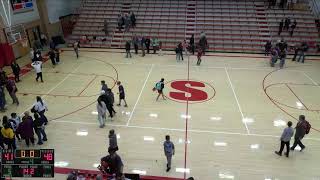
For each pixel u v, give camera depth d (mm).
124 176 7656
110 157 8000
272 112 12805
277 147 10422
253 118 12305
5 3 18438
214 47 21875
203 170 9211
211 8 24484
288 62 19500
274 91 14906
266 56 20781
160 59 19953
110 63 19078
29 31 21469
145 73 17250
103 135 11039
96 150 10164
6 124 9492
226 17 23781
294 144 10102
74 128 11516
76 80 16156
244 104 13500
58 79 16328
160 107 13164
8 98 14039
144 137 10922
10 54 18734
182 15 24125
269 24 22969
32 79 16312
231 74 17219
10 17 18906
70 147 10320
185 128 11539
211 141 10719
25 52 20906
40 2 22219
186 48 21000
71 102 13578
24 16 20625
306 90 15031
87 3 25969
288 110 12984
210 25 23312
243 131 11383
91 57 20422
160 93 13695
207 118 12281
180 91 14805
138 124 11789
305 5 23594
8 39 18625
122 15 23859
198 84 15703
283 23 22734
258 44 21859
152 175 8961
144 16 24438
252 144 10570
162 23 23734
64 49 22469
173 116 12414
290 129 9336
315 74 17297
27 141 10258
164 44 22422
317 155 9984
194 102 13672
